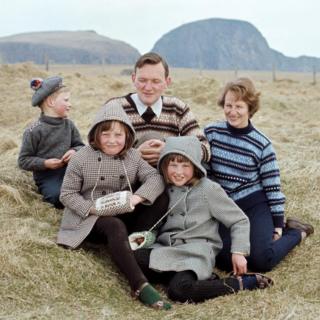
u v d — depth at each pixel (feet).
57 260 13.14
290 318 11.44
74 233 13.80
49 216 16.02
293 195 18.75
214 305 12.31
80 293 12.48
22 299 11.88
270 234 14.39
